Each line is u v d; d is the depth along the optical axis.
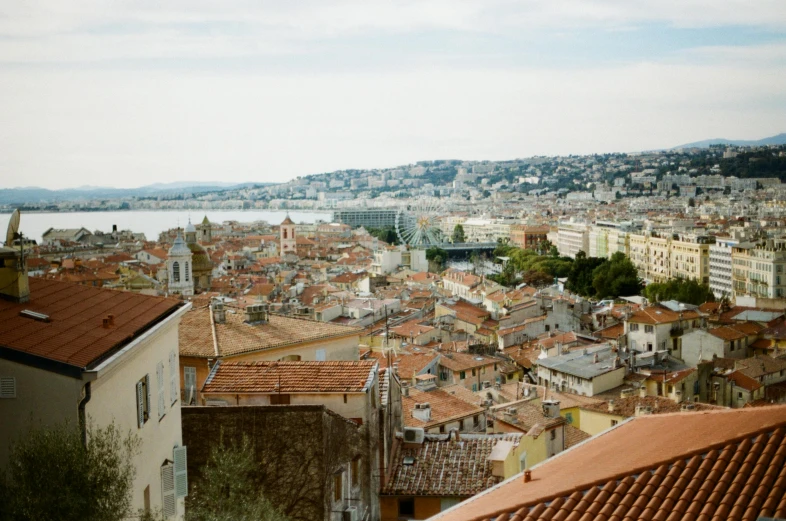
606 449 35.62
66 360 34.00
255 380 57.44
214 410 50.41
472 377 151.12
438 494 57.66
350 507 52.91
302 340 77.88
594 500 26.72
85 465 31.27
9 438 33.47
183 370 71.75
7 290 40.47
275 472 49.59
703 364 146.38
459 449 62.59
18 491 30.06
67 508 30.11
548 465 37.69
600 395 135.00
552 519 26.31
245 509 43.88
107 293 47.41
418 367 138.75
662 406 111.50
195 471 50.16
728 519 24.02
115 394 37.47
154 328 42.47
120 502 32.81
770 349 179.12
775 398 142.50
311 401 55.56
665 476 26.83
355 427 54.31
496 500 31.91
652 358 156.62
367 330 188.75
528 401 98.38
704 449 27.47
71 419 33.62
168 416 45.94
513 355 182.12
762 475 25.39
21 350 33.69
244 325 79.56
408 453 62.84
